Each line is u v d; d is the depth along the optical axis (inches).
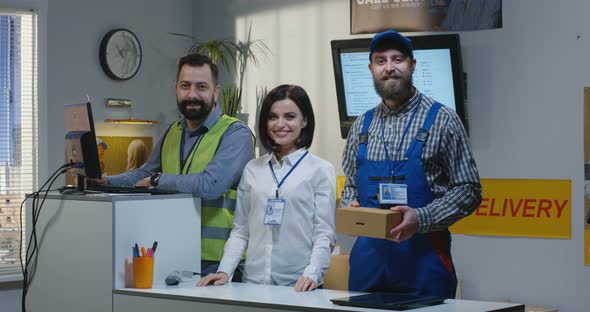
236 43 259.6
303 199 130.4
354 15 224.1
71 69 241.1
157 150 157.3
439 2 209.5
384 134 125.2
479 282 204.1
